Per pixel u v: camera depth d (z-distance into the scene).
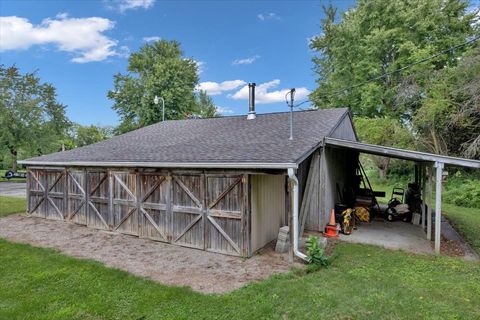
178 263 5.97
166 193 7.48
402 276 5.18
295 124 9.77
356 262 5.89
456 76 15.70
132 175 8.09
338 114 10.68
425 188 8.86
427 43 19.53
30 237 7.84
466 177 16.03
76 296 4.51
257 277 5.21
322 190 8.45
